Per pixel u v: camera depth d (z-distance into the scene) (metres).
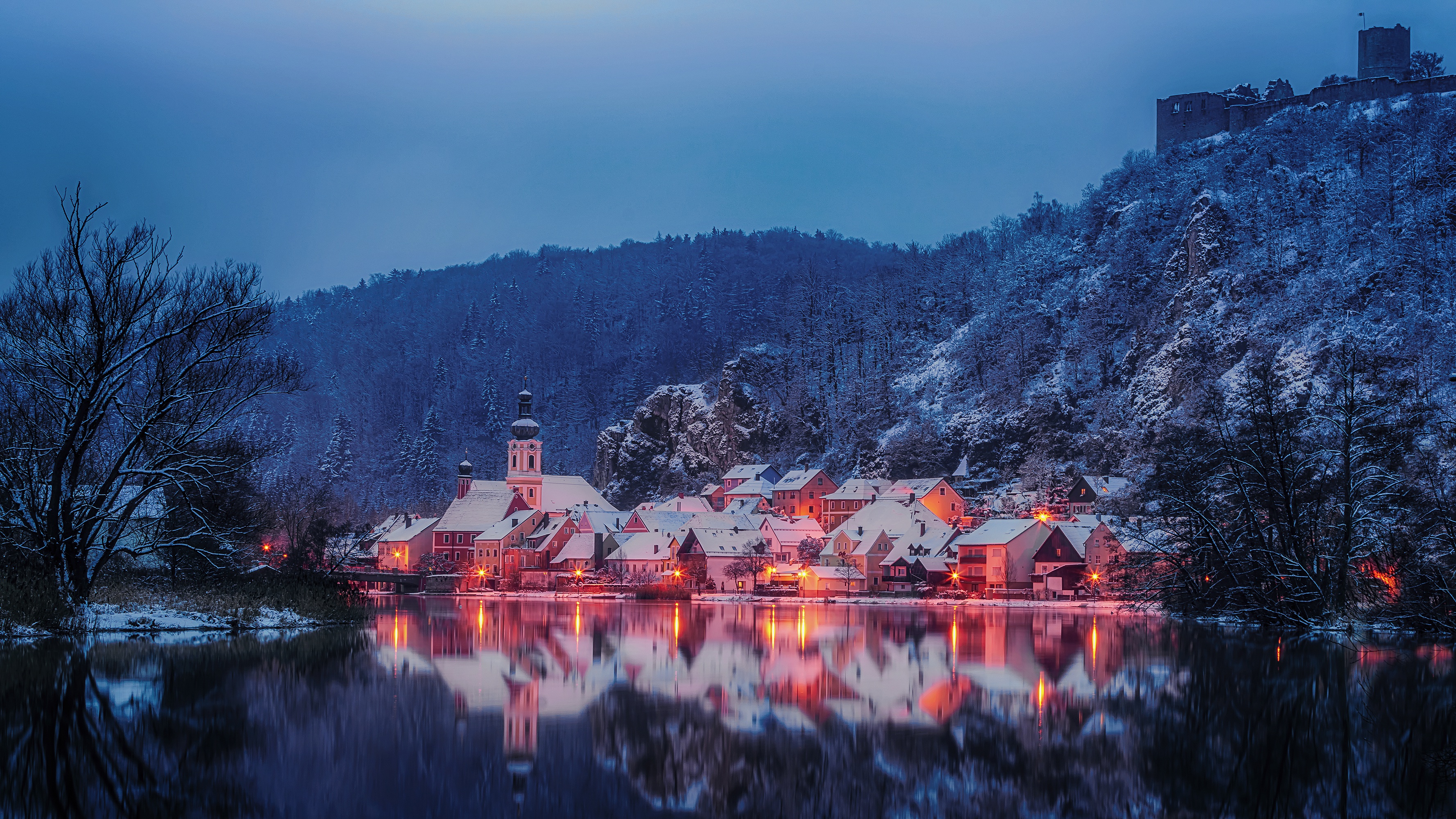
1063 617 109.75
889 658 62.22
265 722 37.22
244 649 59.06
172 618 70.50
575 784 29.69
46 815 25.31
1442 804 29.08
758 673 54.06
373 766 31.03
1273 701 45.34
